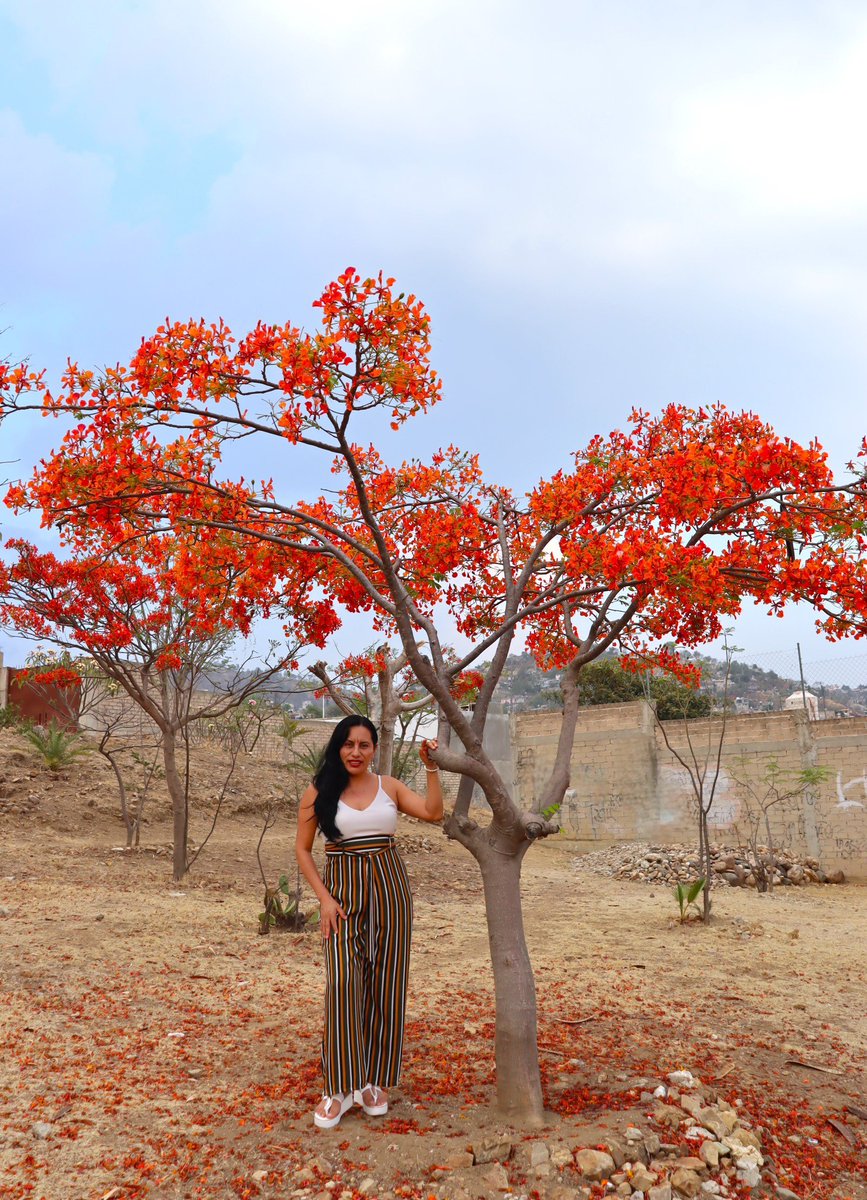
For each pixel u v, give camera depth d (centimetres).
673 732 1970
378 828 388
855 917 1093
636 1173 322
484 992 612
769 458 409
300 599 541
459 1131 358
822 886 1600
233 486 447
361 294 354
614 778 2031
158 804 1497
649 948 816
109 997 543
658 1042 511
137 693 1018
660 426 521
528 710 2208
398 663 785
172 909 848
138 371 371
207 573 520
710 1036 532
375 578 530
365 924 382
